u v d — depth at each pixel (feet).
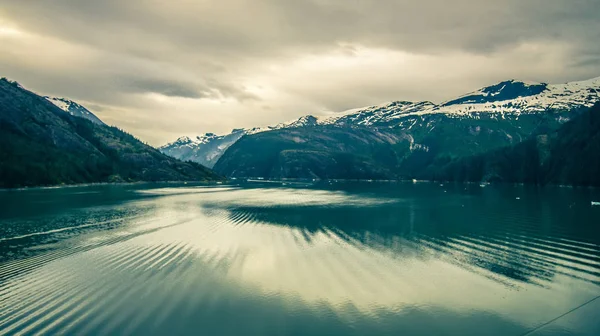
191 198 360.69
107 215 221.25
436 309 73.36
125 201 323.78
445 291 83.30
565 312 72.54
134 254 117.91
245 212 237.86
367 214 224.74
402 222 187.93
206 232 159.33
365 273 96.63
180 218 207.00
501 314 71.46
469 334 63.21
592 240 138.51
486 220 192.85
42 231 162.30
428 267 102.32
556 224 176.55
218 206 278.87
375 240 140.46
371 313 71.46
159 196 388.37
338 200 337.72
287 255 116.37
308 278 92.48
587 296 80.69
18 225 180.75
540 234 150.61
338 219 201.98
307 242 136.77
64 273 96.53
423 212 234.17
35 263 106.73
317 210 249.96
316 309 73.05
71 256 115.44
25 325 64.95
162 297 79.05
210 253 119.34
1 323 65.77
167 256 115.34
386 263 106.42
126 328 64.08
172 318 68.49
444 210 244.83
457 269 100.48
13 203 302.45
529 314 71.56
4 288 84.38
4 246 130.93
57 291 82.64
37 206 277.44
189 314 70.33
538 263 106.42
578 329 65.62
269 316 69.62
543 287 86.17
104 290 83.20
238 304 75.25
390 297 79.66
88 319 67.67
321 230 163.94
